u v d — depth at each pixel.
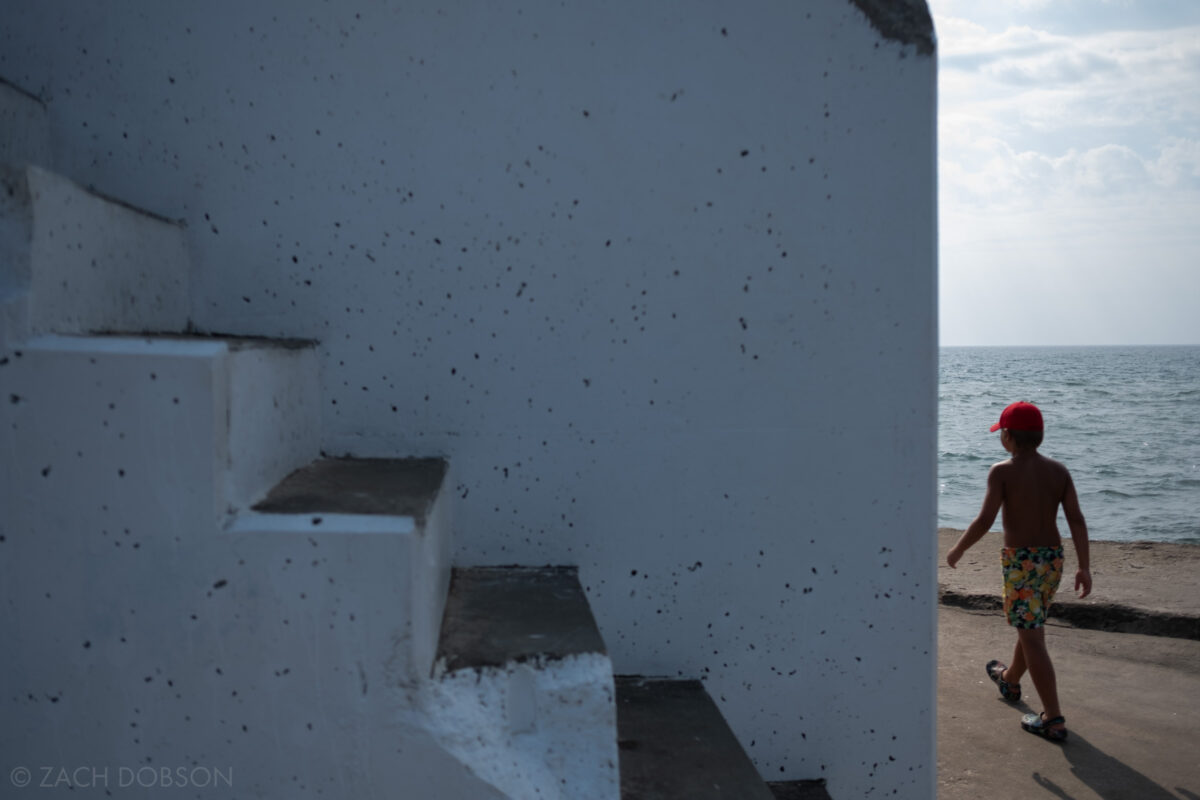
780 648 2.29
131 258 1.79
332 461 2.13
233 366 1.47
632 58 2.19
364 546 1.42
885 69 2.21
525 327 2.22
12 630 1.40
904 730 2.31
